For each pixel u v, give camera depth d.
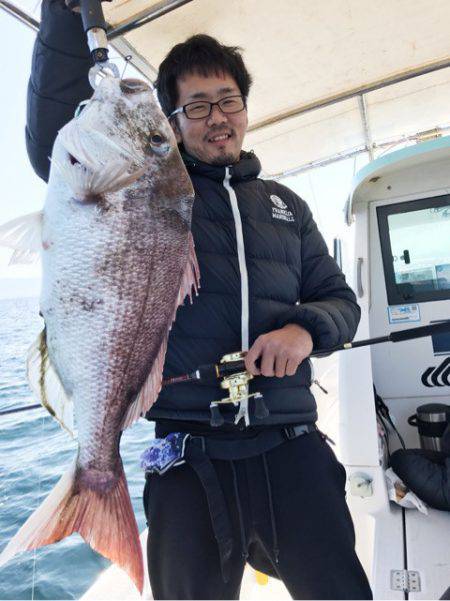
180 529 1.26
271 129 3.63
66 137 1.17
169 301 1.27
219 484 1.28
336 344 1.39
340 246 3.41
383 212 3.03
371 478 2.09
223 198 1.52
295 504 1.33
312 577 1.26
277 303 1.49
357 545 2.07
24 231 1.19
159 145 1.28
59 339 1.18
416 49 2.84
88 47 1.36
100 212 1.19
